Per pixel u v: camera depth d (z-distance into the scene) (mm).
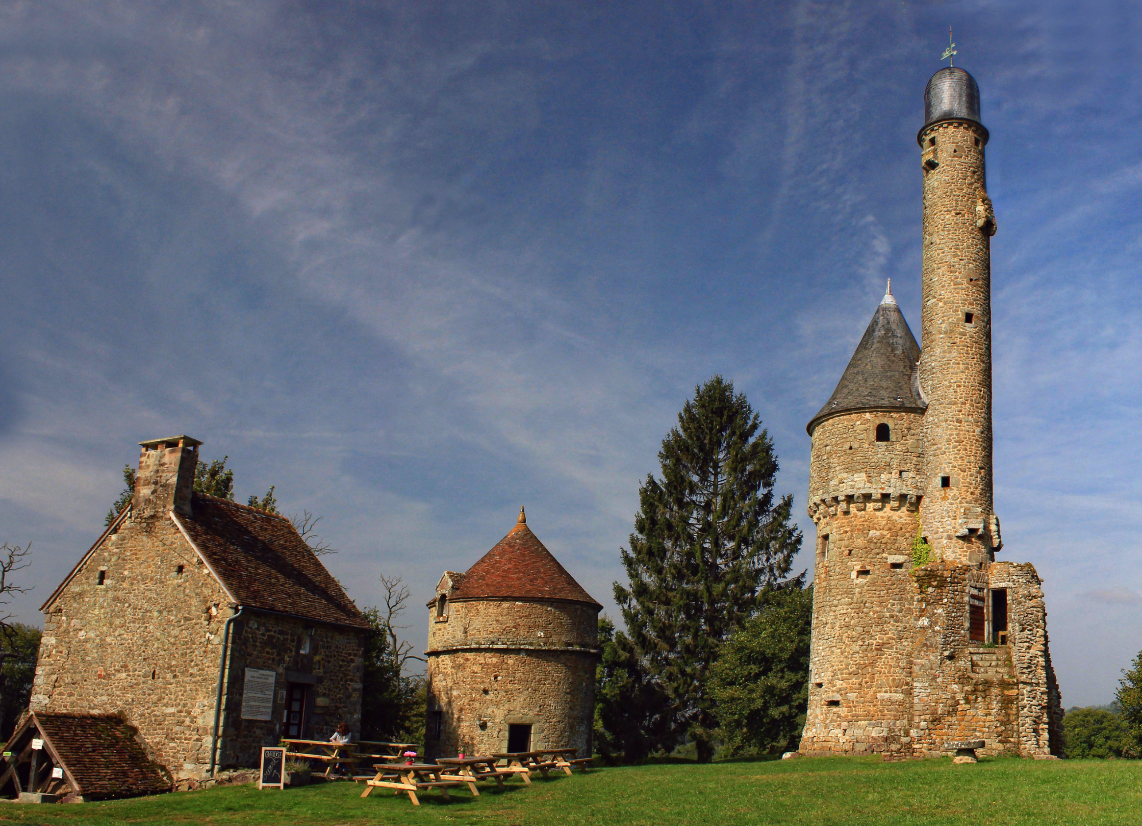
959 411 32281
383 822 17938
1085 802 17656
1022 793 18891
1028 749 27719
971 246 33750
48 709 27531
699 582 49875
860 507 33156
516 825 17219
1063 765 23016
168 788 24484
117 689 26547
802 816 17312
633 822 17078
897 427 33312
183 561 26703
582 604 35812
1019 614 29266
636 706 48562
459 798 21047
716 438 53781
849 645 32031
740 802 19094
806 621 42312
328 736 27750
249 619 25859
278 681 26375
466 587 35750
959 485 31594
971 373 32625
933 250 34156
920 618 30141
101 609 27703
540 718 33625
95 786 23016
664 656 49656
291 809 19641
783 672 41375
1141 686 51562
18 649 56094
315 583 30156
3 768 24406
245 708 25219
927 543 31844
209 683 24984
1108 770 21312
